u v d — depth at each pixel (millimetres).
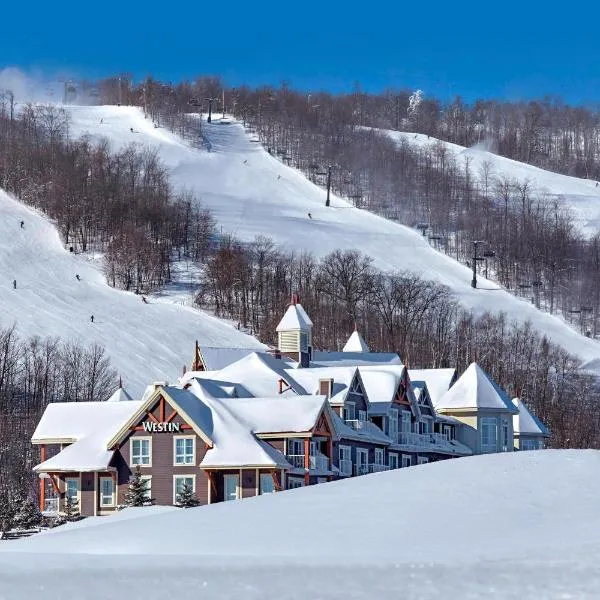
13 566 123688
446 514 150625
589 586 116000
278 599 112562
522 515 149875
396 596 113000
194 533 147000
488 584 117062
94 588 115438
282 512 155250
